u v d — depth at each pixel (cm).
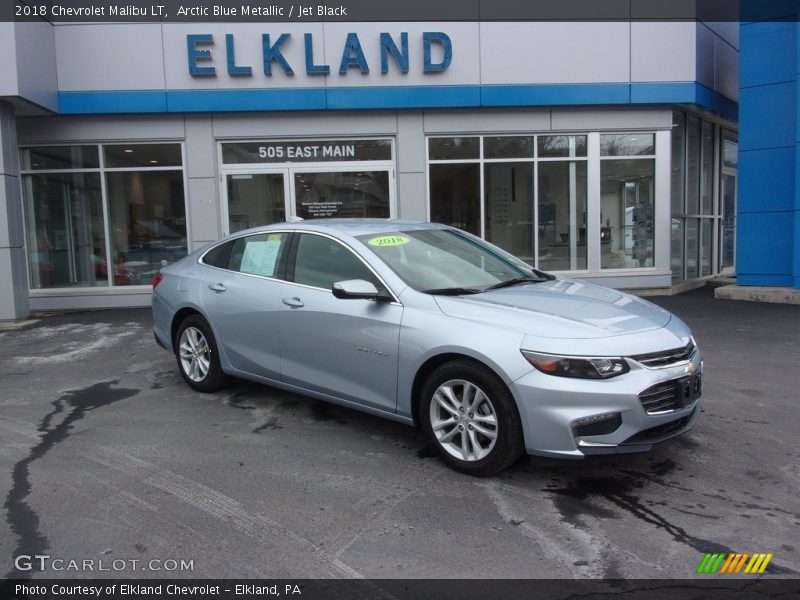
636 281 1233
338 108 1137
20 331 966
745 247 1190
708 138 1476
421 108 1156
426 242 525
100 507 379
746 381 637
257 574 311
